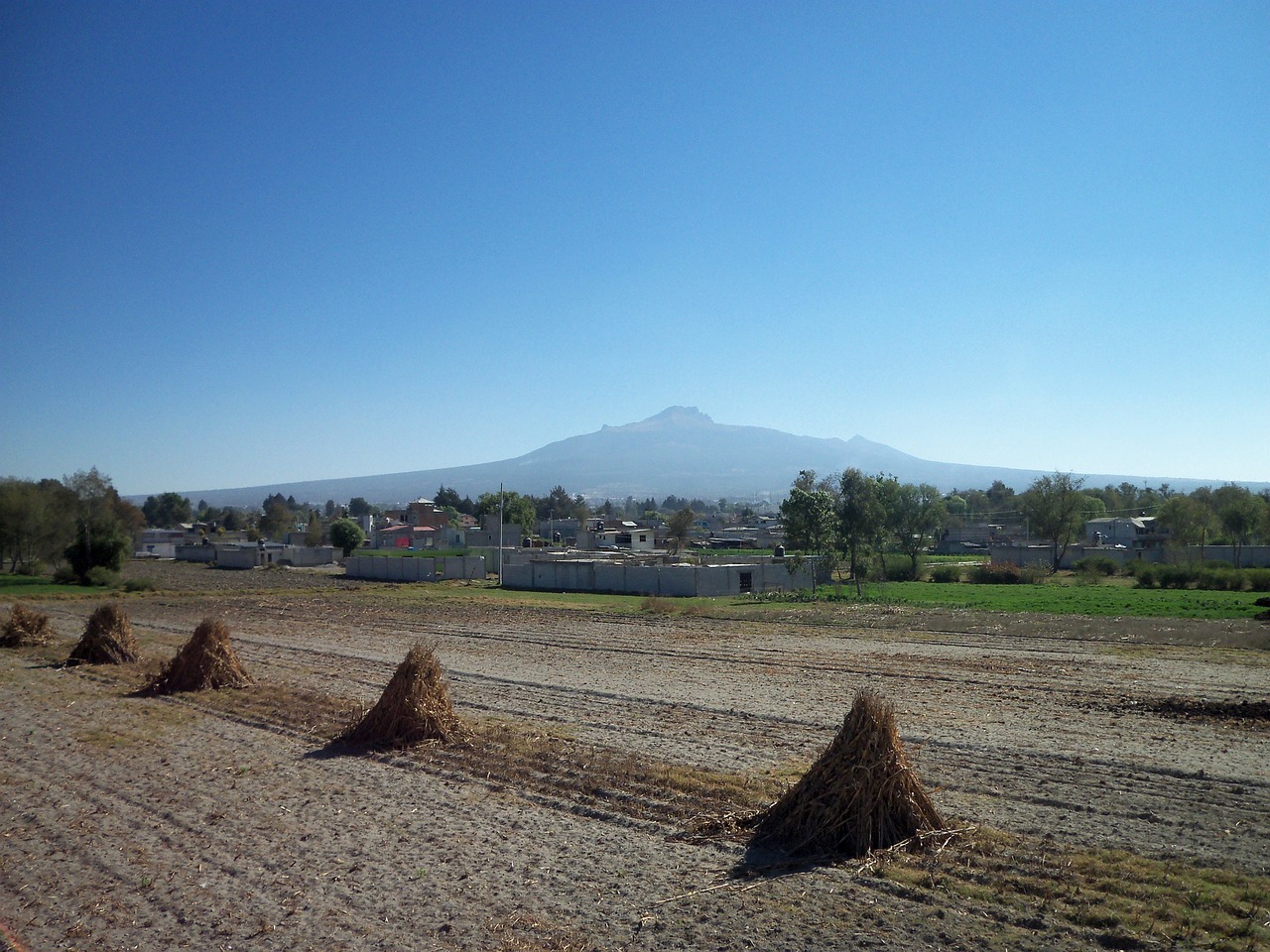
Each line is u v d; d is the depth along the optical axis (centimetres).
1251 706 1748
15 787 1241
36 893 866
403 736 1462
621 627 3556
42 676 2267
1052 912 802
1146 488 16012
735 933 767
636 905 827
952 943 745
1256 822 1045
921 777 1244
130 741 1527
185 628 3622
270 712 1748
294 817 1094
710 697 1908
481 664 2458
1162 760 1342
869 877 886
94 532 6662
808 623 3612
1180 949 725
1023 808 1099
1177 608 3903
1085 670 2284
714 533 14288
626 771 1270
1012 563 6812
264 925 788
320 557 10238
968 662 2447
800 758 1351
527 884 880
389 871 916
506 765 1331
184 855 967
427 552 9600
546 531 14688
